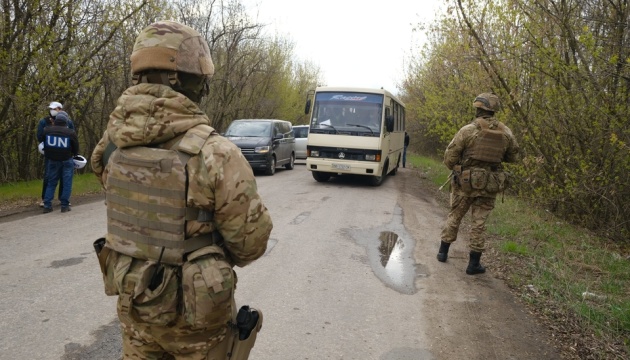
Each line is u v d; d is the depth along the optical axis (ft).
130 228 5.92
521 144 29.43
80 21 38.11
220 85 82.74
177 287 5.79
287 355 11.23
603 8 24.58
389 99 44.06
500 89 29.53
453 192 18.40
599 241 23.20
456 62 38.52
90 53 39.52
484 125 17.10
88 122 54.03
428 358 11.35
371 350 11.66
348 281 16.62
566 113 25.59
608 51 23.61
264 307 14.03
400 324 13.21
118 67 43.06
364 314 13.80
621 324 13.05
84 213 26.66
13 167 47.09
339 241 22.25
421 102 65.16
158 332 5.99
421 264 18.98
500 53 28.50
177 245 5.71
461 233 24.56
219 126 86.12
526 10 26.63
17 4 34.65
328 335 12.36
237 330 6.48
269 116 109.81
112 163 6.05
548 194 27.84
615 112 23.29
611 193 23.44
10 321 12.45
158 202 5.73
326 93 42.22
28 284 15.14
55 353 10.91
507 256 19.80
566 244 21.80
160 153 5.74
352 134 40.98
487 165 17.25
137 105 5.78
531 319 13.73
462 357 11.46
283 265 18.16
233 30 78.69
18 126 39.42
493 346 12.04
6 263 17.29
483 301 15.07
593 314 13.62
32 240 20.59
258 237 6.00
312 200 34.06
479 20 30.04
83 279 15.69
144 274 5.71
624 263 19.16
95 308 13.39
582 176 24.54
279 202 32.81
